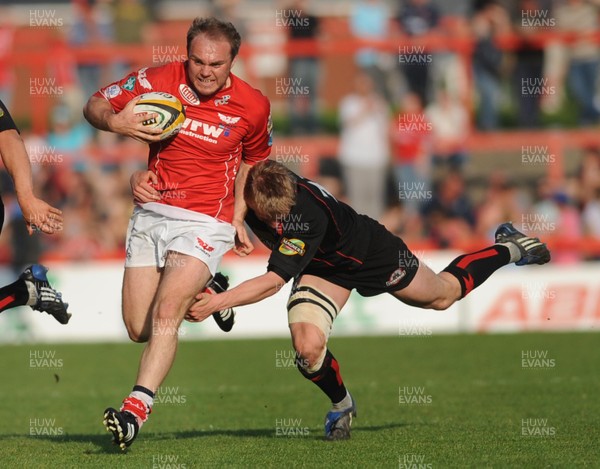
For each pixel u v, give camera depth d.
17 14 84.06
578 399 33.03
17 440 26.39
